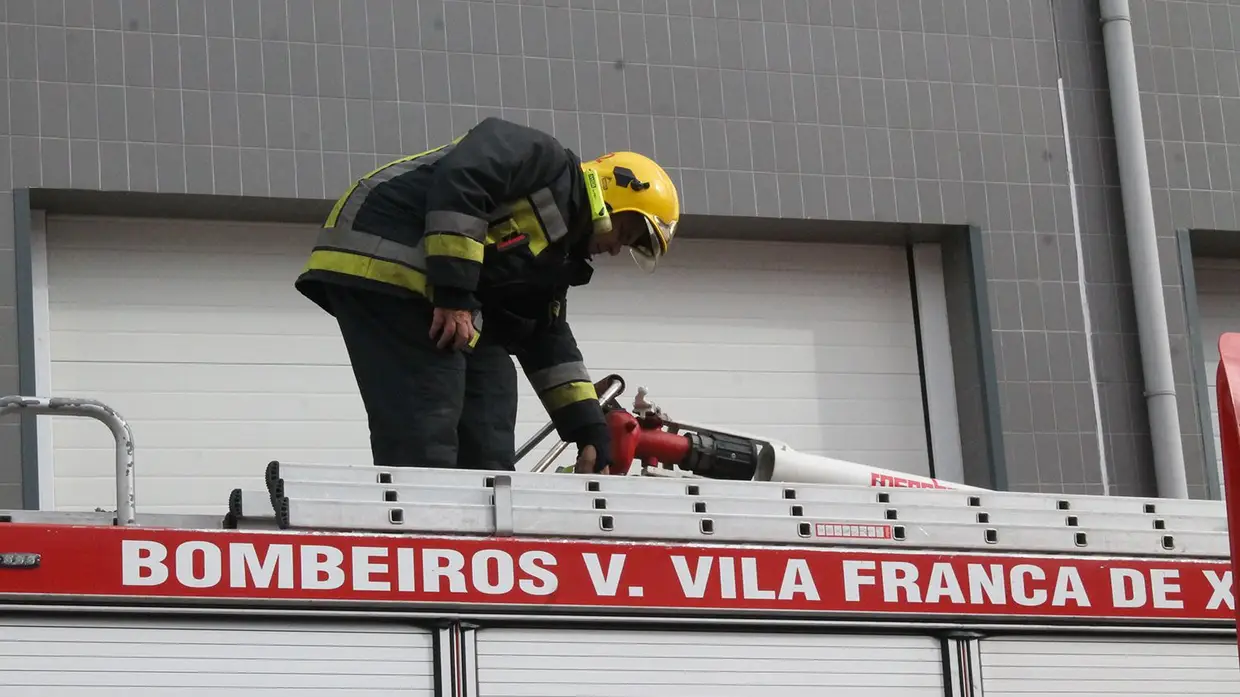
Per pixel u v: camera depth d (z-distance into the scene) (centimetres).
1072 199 1492
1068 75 1517
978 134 1480
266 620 577
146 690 559
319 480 605
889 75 1468
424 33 1364
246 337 1332
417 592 595
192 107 1305
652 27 1414
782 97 1435
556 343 776
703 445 847
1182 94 1542
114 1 1307
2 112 1267
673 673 619
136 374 1302
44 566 557
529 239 712
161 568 570
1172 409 1452
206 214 1331
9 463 1216
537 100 1378
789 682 632
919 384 1470
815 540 654
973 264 1452
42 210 1297
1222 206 1527
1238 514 591
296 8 1341
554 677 604
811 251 1473
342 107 1337
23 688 546
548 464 784
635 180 758
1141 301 1472
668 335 1421
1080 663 676
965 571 667
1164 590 692
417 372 698
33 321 1258
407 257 697
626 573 620
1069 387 1455
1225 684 692
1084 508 702
